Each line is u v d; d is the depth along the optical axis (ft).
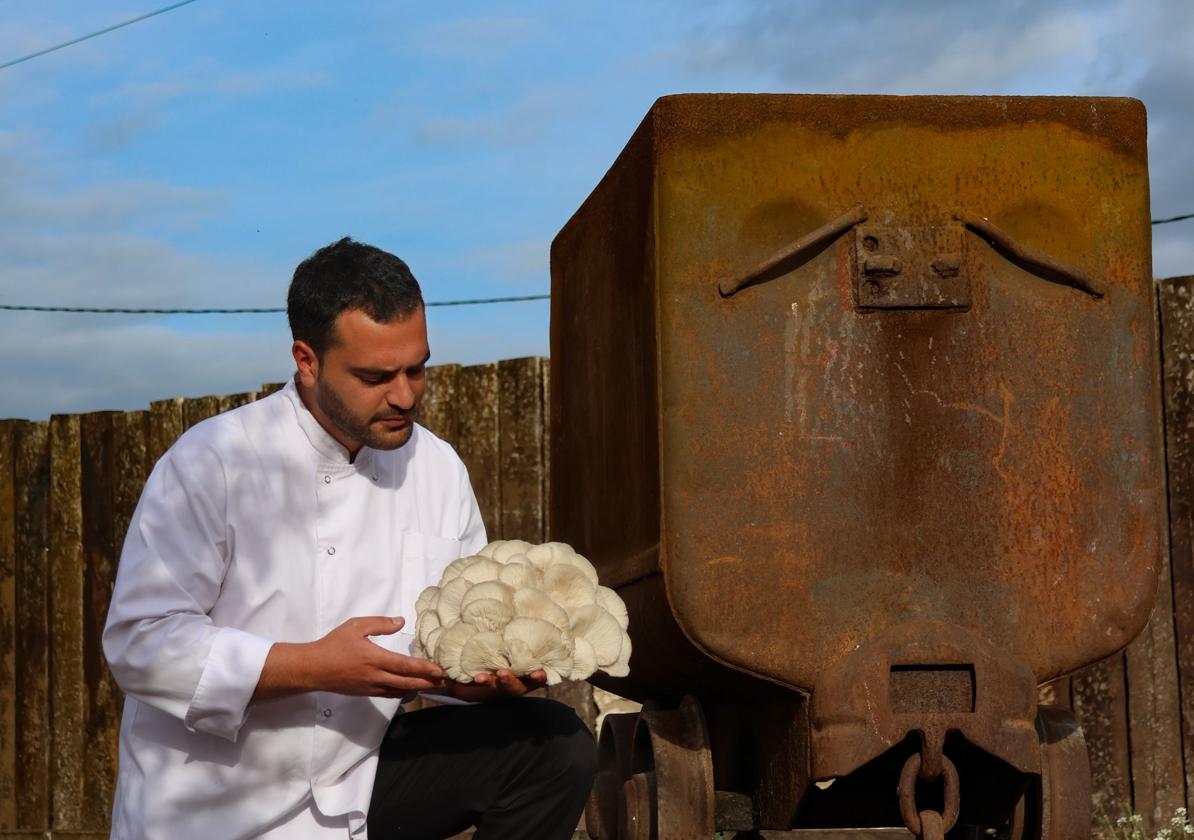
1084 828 10.91
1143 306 10.77
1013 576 10.43
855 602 10.27
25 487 22.80
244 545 9.21
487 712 9.46
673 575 10.17
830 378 10.39
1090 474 10.58
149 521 9.07
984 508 10.44
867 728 10.07
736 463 10.27
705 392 10.29
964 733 10.12
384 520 9.70
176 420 21.88
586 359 13.05
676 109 10.40
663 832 10.91
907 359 10.46
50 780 22.27
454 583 8.80
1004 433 10.52
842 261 10.48
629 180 11.31
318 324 8.94
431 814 9.54
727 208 10.39
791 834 11.64
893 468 10.39
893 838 11.73
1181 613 16.90
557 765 9.38
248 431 9.39
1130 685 17.04
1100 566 10.53
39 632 22.52
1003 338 10.57
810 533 10.28
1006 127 10.70
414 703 20.62
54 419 22.72
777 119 10.49
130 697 9.23
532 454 19.88
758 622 10.19
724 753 11.92
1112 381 10.68
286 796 9.04
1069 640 10.43
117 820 9.19
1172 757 16.84
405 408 9.05
